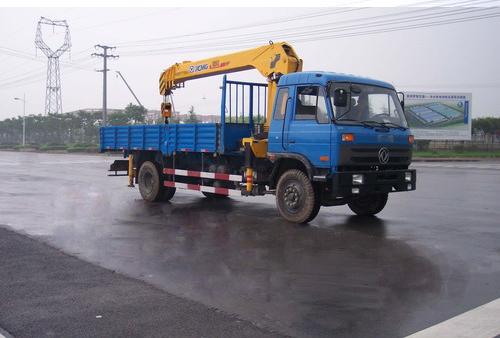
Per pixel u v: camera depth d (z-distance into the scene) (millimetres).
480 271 6648
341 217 11078
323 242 8422
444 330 4680
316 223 10258
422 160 40906
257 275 6465
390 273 6559
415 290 5855
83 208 12406
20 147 74312
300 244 8273
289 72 11109
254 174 11078
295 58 11273
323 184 10062
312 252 7711
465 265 6941
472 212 11852
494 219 10797
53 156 47125
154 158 14055
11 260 7148
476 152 51062
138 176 14234
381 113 10148
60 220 10578
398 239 8656
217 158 12234
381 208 11062
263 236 8930
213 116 15172
